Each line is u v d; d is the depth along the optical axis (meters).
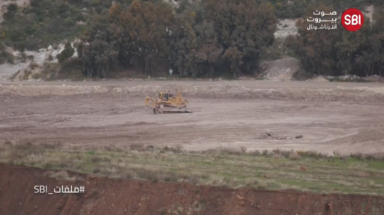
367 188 91.62
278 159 122.12
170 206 86.62
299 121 194.12
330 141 158.62
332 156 129.12
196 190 87.56
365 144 153.38
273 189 87.62
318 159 123.69
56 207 91.56
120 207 88.75
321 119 198.62
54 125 185.62
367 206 82.62
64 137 161.75
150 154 123.56
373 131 168.50
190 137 164.75
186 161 115.12
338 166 113.31
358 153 130.88
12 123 190.00
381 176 103.12
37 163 103.56
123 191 90.38
